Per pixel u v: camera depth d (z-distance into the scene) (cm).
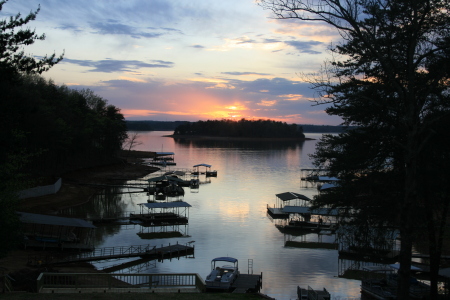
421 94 2142
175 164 15088
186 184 10388
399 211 2300
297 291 3475
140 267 4112
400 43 2169
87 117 11750
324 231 5891
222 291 3362
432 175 2184
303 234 5706
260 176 12019
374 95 2291
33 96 6894
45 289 2283
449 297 2752
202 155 19538
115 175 11506
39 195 6919
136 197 8675
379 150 2336
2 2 2641
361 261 4394
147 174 12438
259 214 6981
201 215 6856
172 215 6450
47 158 8862
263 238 5441
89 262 4184
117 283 3161
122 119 15200
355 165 2411
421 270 3856
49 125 7381
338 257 4553
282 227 6094
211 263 3953
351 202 2466
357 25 1933
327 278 3916
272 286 3672
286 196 7144
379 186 2355
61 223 4375
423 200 2353
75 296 1939
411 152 1811
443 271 3391
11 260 3744
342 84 2338
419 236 2292
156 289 2425
